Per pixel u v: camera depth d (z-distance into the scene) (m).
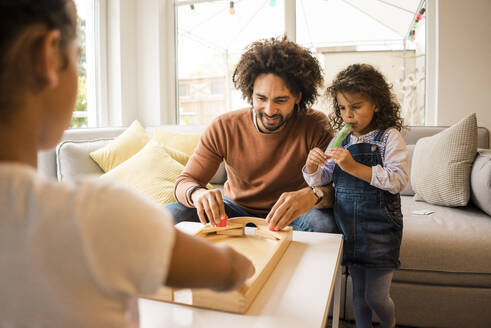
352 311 1.52
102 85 2.94
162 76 3.13
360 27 2.75
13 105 0.32
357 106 1.18
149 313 0.63
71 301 0.30
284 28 2.92
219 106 3.17
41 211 0.30
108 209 0.31
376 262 1.15
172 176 2.00
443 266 1.43
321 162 1.14
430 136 2.12
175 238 0.39
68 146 2.04
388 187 1.09
